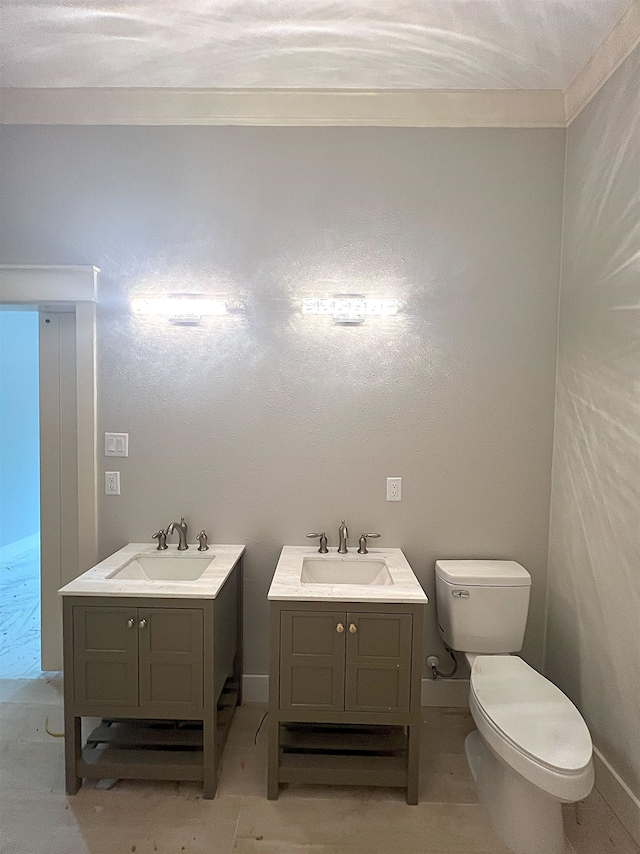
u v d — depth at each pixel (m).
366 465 2.34
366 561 2.23
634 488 1.73
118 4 1.66
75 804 1.78
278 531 2.37
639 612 1.69
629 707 1.73
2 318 4.45
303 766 1.84
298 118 2.24
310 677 1.82
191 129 2.26
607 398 1.90
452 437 2.33
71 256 2.30
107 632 1.82
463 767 1.99
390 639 1.81
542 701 1.74
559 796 1.46
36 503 4.88
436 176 2.26
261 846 1.62
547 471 2.34
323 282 2.29
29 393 4.77
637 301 1.72
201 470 2.35
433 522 2.36
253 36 1.83
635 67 1.73
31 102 2.24
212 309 2.23
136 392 2.33
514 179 2.26
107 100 2.23
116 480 2.36
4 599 3.50
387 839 1.66
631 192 1.76
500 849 1.63
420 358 2.30
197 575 2.22
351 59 1.97
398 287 2.29
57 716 2.25
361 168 2.26
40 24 1.77
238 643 2.35
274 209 2.27
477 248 2.28
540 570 2.37
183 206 2.28
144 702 1.84
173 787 1.87
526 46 1.88
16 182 2.28
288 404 2.32
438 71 2.04
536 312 2.29
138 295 2.30
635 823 1.66
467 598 2.14
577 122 2.14
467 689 2.38
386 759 1.91
